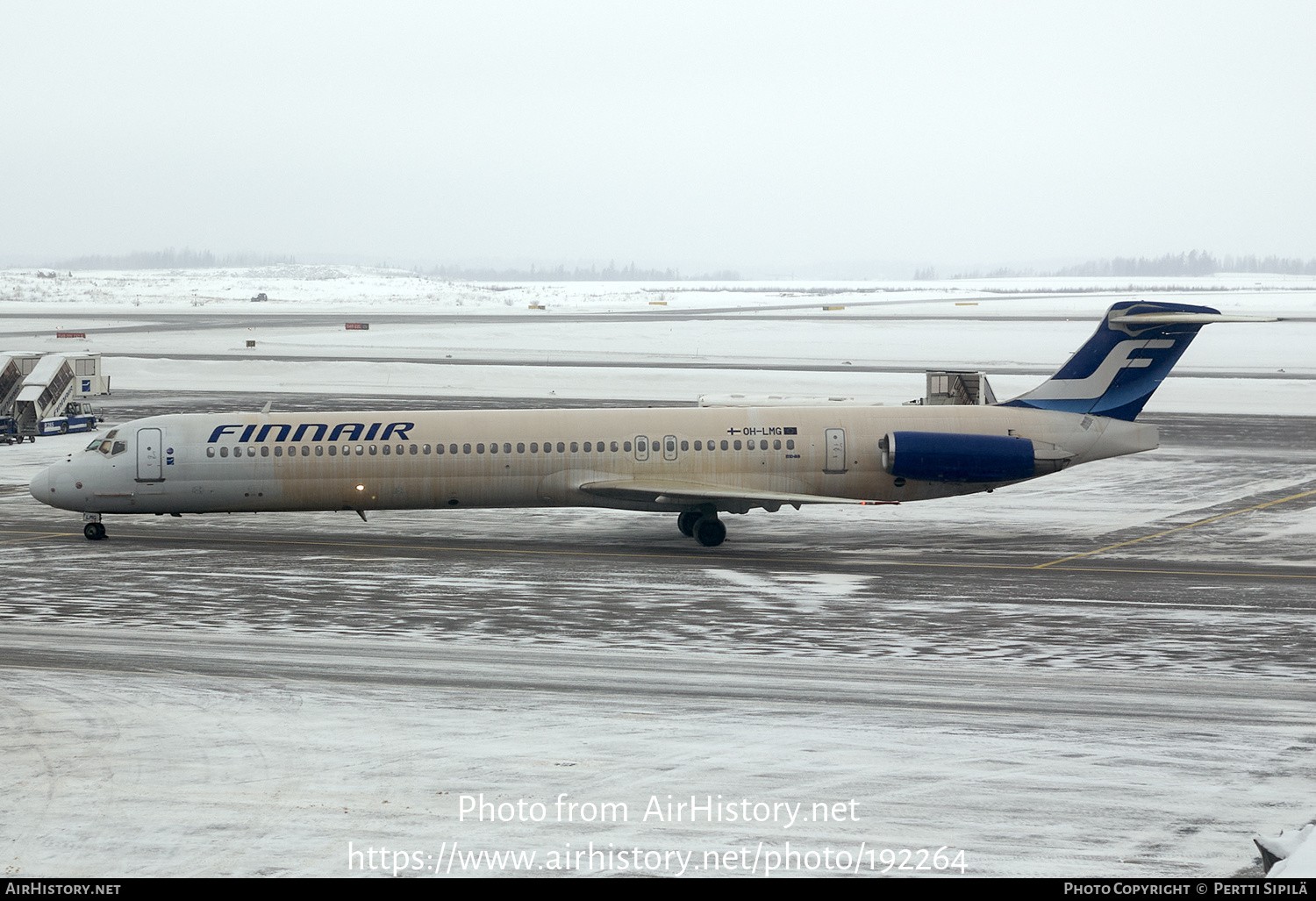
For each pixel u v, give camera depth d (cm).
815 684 4116
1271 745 3534
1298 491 8569
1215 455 10325
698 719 3744
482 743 3528
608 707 3859
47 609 5109
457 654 4462
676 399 14275
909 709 3859
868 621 5003
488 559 6275
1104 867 2766
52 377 11556
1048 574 5969
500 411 6812
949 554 6469
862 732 3638
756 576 5900
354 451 6550
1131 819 3017
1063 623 4978
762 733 3622
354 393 14938
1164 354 6850
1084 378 6888
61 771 3306
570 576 5850
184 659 4381
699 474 6675
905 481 6806
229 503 6575
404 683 4112
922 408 6944
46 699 3919
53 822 2988
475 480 6594
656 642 4650
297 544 6650
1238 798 3147
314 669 4272
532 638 4700
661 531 7138
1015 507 8044
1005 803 3119
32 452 10388
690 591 5541
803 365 18625
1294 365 19338
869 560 6316
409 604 5244
